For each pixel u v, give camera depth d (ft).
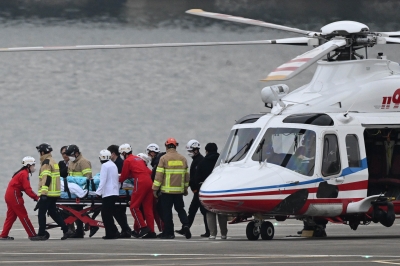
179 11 616.80
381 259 127.54
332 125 180.24
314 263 122.42
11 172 383.65
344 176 179.83
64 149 216.74
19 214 196.54
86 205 204.85
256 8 597.52
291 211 175.52
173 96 529.04
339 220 183.73
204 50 587.27
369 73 189.47
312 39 183.11
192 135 473.67
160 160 192.75
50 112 495.82
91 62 579.48
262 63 572.51
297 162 177.17
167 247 157.79
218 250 147.84
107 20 625.82
